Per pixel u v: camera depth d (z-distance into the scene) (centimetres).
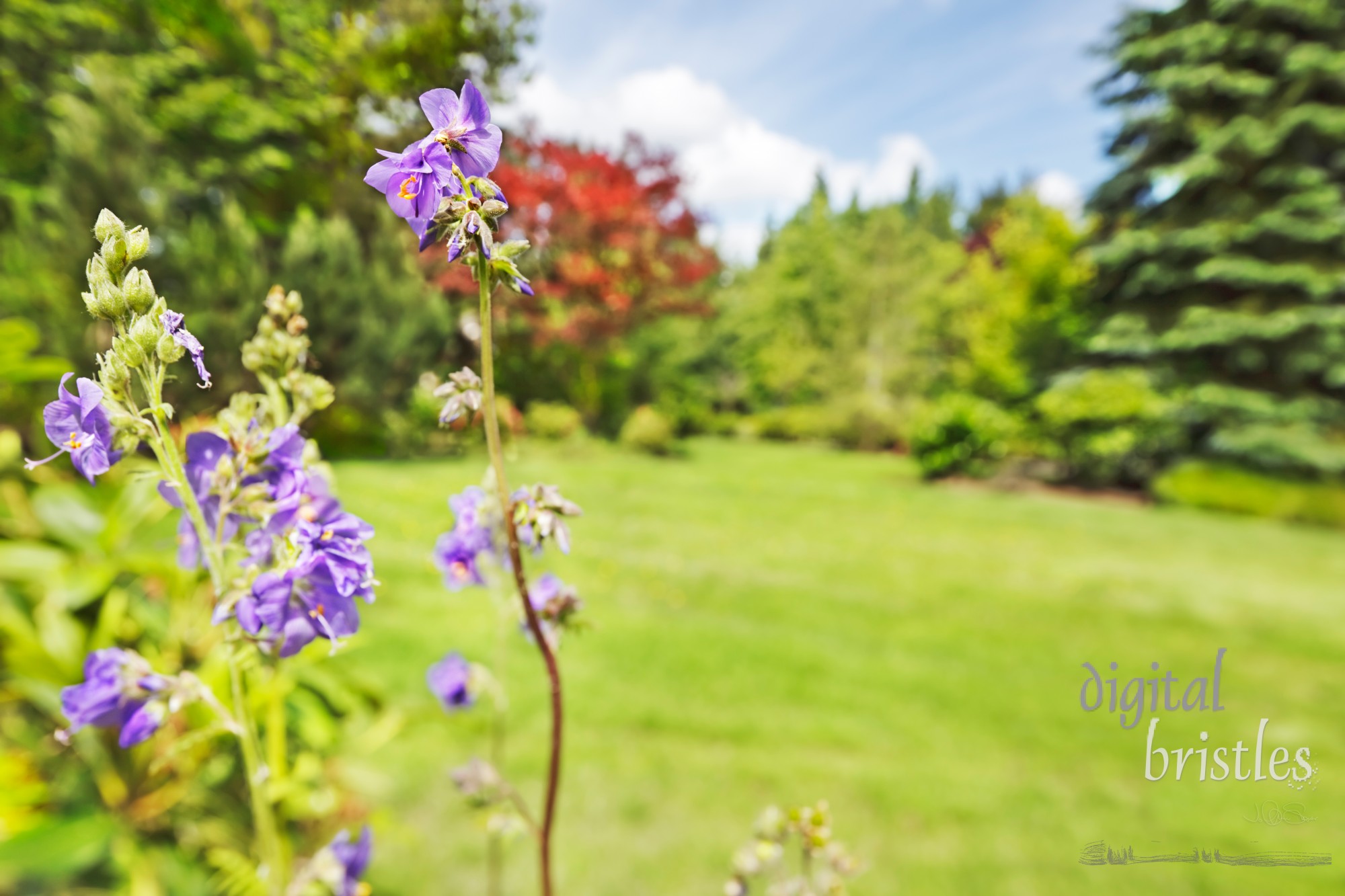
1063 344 1836
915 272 2530
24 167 877
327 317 1002
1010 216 1978
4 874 168
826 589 702
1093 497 1503
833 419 2366
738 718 419
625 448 1744
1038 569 842
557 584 103
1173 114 1641
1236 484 1401
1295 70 1533
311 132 1055
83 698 74
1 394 493
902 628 607
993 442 1599
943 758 395
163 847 198
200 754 200
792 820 124
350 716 228
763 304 2928
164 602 241
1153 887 295
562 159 1477
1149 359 1742
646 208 1530
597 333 1578
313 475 81
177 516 256
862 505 1184
